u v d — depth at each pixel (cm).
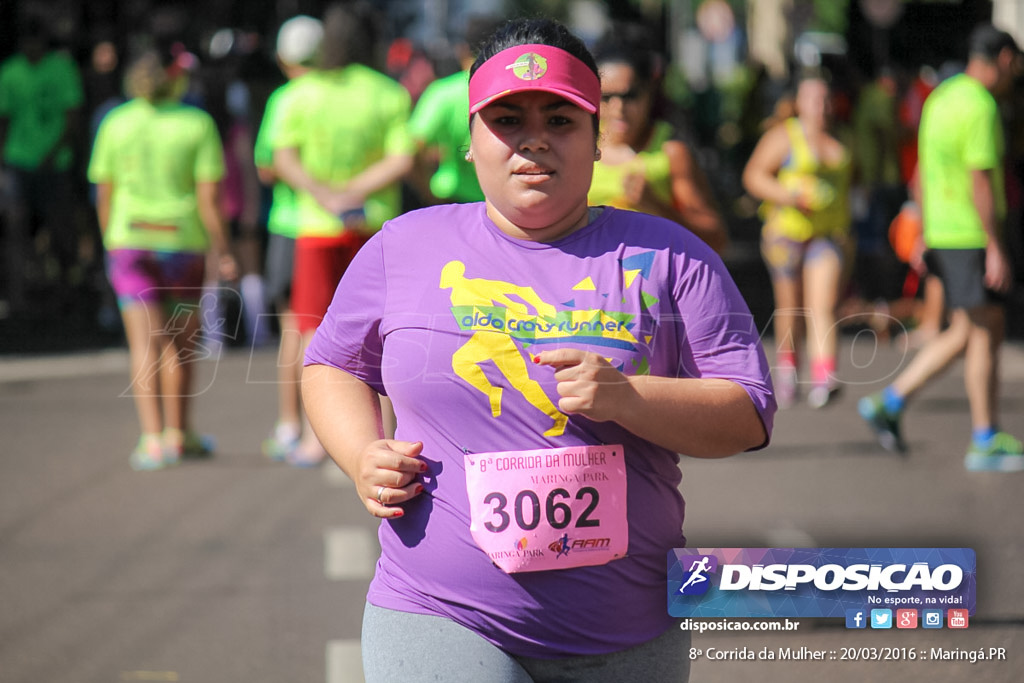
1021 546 1323
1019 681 969
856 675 984
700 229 1236
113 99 3012
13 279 3259
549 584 580
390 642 592
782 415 2138
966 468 1722
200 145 1748
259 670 1039
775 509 1501
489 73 583
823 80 2123
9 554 1374
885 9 3772
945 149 1706
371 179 1667
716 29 6812
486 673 581
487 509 579
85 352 2830
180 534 1447
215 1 3938
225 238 1767
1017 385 2389
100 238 3353
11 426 2103
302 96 1662
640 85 1207
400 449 585
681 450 579
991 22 3697
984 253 1711
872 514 1470
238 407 2264
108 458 1861
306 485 1680
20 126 3119
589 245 596
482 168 594
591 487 580
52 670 1043
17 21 3753
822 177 2086
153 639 1112
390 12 5484
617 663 593
